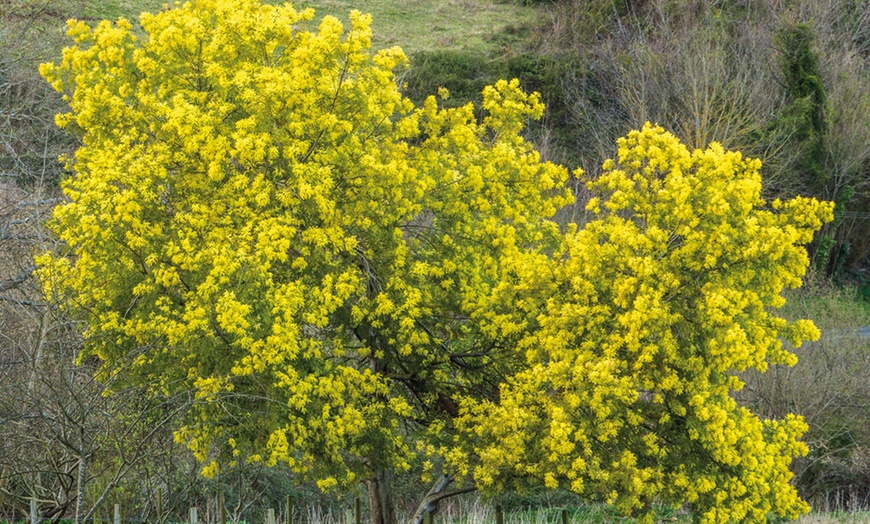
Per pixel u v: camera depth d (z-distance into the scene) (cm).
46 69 1030
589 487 961
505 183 1115
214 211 968
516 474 956
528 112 1154
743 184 917
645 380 925
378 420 1005
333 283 985
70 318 926
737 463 916
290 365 923
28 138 1703
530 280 1007
